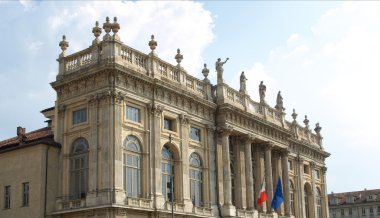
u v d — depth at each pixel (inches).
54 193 1540.4
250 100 2097.7
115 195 1419.8
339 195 4955.7
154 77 1635.1
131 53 1595.7
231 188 1904.5
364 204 4704.7
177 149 1697.8
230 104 1904.5
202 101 1829.5
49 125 1835.6
